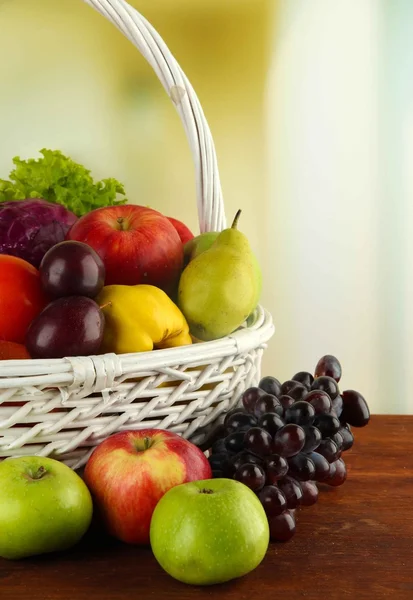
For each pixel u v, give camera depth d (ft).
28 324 2.48
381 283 6.63
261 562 2.14
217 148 6.47
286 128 6.45
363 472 2.85
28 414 2.22
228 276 2.69
